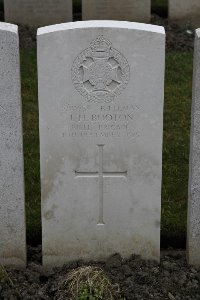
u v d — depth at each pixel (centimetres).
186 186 307
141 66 235
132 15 496
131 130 241
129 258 255
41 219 258
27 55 432
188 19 504
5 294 236
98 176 246
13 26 234
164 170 319
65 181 246
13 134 239
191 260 254
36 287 242
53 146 242
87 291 229
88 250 254
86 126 240
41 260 262
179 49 460
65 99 238
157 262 255
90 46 233
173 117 368
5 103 236
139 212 250
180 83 404
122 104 238
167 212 287
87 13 493
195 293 240
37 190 302
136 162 244
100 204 249
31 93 388
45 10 488
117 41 232
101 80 236
